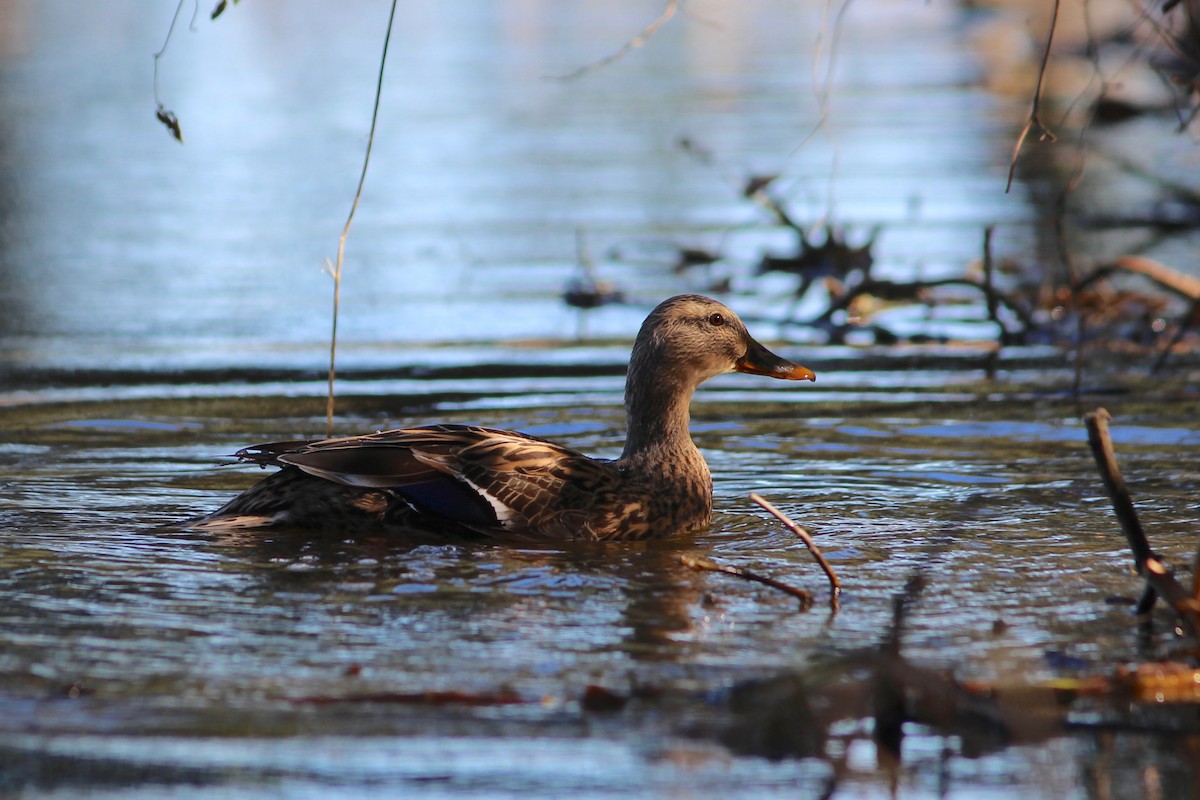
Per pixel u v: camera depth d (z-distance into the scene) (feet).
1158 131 99.19
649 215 78.59
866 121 103.65
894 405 46.62
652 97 114.52
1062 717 23.29
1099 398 47.26
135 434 42.22
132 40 142.41
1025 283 64.59
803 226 75.20
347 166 90.79
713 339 36.22
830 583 29.58
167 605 27.76
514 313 59.72
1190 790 20.74
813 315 61.11
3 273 65.51
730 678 24.36
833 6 168.55
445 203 81.05
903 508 35.76
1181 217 77.10
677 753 21.84
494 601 28.37
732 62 133.39
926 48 141.28
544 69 121.39
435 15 163.22
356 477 31.94
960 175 87.66
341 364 51.26
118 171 88.63
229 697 23.45
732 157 91.04
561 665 24.97
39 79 118.83
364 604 28.02
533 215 78.38
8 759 21.30
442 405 46.09
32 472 38.06
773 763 21.71
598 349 54.13
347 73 124.16
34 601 27.89
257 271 66.23
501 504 32.63
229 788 20.54
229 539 32.22
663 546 32.91
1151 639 26.32
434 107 109.70
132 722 22.53
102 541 31.86
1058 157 92.38
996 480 38.32
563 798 20.45
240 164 91.04
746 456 40.98
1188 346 54.90
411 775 21.02
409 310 59.72
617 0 176.04
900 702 23.22
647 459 35.17
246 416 44.42
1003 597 28.81
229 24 157.69
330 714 22.93
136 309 59.26
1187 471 38.70
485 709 23.18
